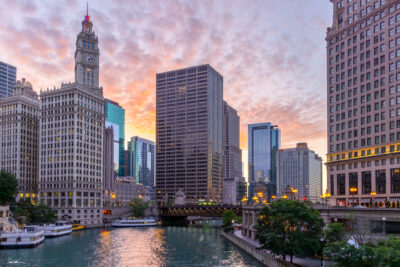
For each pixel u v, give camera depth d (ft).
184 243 417.90
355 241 208.13
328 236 233.96
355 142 440.86
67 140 649.61
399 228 272.31
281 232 250.98
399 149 385.50
